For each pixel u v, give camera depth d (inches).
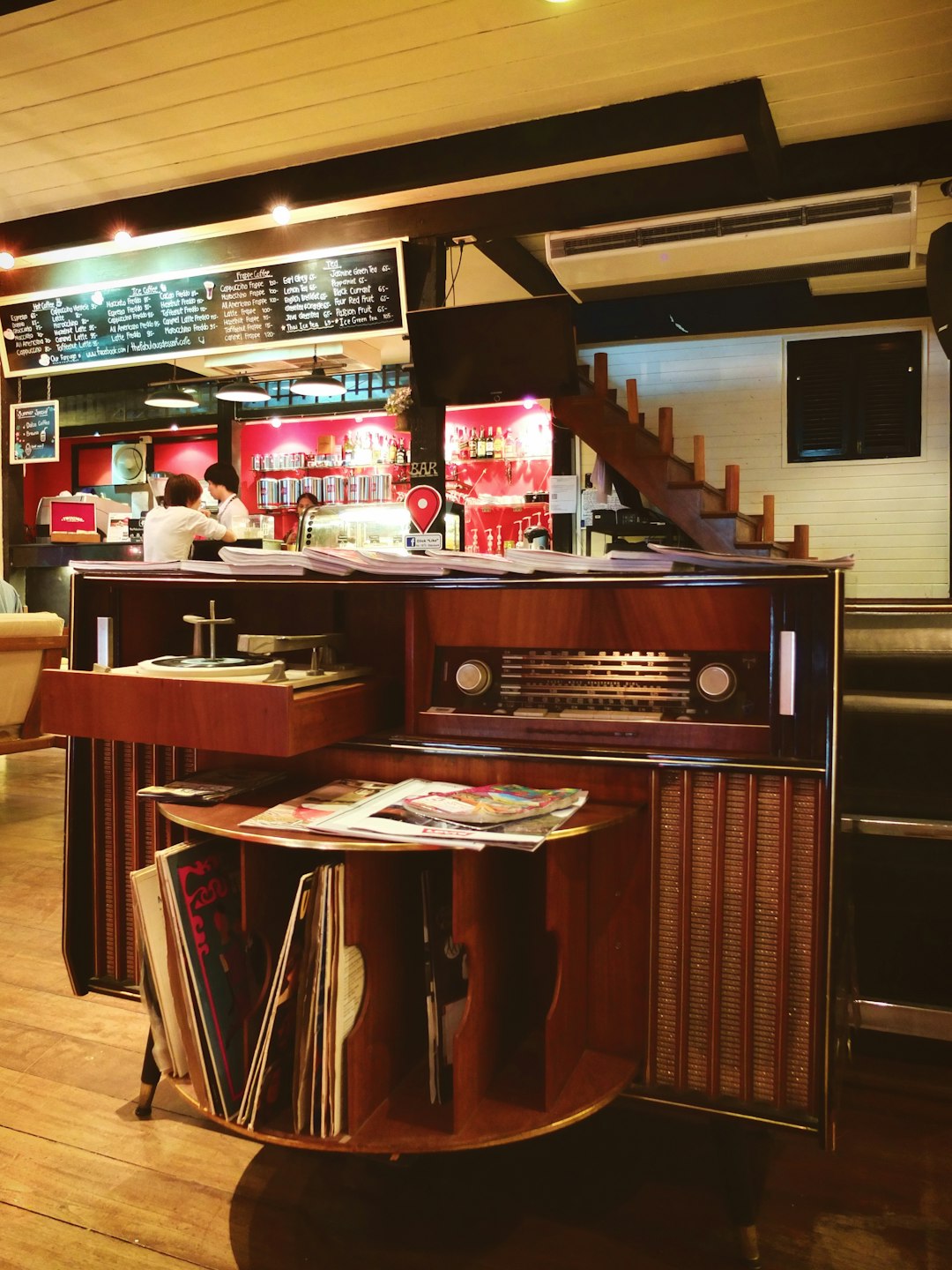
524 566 59.7
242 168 172.2
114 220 188.9
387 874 56.2
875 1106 72.1
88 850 76.4
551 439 303.0
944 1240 56.9
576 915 57.7
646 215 173.0
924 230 208.7
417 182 162.6
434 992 55.7
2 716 170.1
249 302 205.3
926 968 73.4
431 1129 52.8
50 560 294.5
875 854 73.9
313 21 124.1
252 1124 53.9
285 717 55.5
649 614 61.0
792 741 55.4
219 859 61.2
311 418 338.0
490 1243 56.7
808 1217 59.1
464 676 64.8
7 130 155.9
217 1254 55.8
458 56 133.2
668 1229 58.1
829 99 146.1
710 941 56.8
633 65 135.7
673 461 238.1
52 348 228.8
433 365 188.9
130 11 121.6
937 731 70.7
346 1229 58.0
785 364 274.7
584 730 61.2
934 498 263.6
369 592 75.1
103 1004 90.0
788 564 54.5
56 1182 62.9
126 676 60.6
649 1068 58.4
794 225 171.6
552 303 175.3
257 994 60.9
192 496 194.7
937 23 124.6
